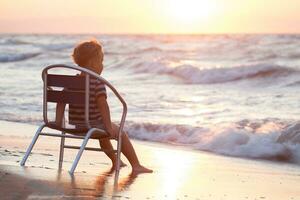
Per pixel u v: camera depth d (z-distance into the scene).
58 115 6.80
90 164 7.46
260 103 15.97
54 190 5.48
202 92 19.33
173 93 18.81
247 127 11.09
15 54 38.59
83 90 6.54
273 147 9.55
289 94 18.41
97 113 6.64
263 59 34.97
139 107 15.03
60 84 6.61
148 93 18.61
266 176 7.58
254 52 39.44
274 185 6.91
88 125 6.52
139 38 74.00
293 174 7.84
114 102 15.96
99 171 6.96
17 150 8.28
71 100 6.57
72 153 8.34
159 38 73.25
